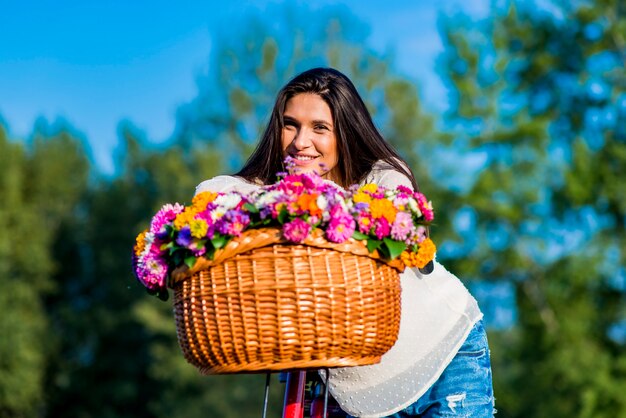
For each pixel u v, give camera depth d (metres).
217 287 2.79
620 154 19.80
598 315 20.06
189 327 2.86
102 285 33.00
